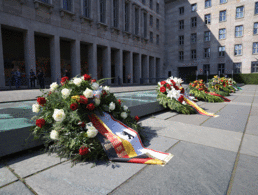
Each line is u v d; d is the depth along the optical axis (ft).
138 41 102.89
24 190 6.03
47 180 6.63
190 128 13.47
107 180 6.66
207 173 7.09
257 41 101.40
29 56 54.70
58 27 61.87
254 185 6.27
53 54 62.08
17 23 51.31
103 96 10.44
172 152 9.11
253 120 15.85
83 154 7.68
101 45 80.28
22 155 8.80
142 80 106.63
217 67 113.50
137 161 7.97
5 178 6.74
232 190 6.00
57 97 9.55
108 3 81.25
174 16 127.13
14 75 51.55
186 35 123.13
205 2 114.73
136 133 9.66
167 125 14.35
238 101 28.89
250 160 8.20
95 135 8.25
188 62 123.44
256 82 97.25
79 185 6.33
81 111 9.25
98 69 96.37
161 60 128.67
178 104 18.94
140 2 102.12
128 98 22.15
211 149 9.48
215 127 13.74
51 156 8.71
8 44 62.80
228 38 108.99
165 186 6.25
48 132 9.08
